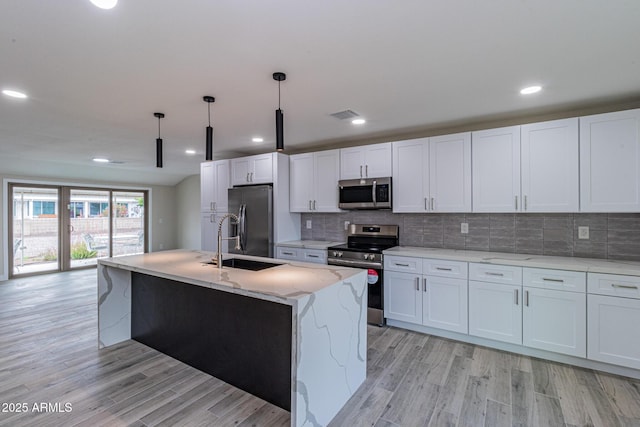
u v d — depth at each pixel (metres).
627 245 2.79
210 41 1.80
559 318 2.60
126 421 1.93
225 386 2.33
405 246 3.86
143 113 3.08
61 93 2.54
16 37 1.73
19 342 3.07
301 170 4.45
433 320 3.19
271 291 1.81
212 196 5.15
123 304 3.12
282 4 1.48
